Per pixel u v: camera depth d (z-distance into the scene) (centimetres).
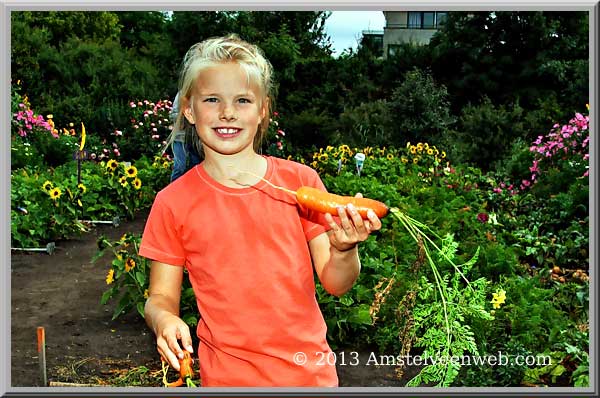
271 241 229
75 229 902
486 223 828
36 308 592
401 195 1112
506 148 1764
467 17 2462
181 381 224
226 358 226
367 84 2261
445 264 565
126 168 1070
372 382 443
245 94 233
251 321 224
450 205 918
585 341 464
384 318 500
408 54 2484
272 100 276
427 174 1360
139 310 525
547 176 1062
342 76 2238
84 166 1224
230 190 233
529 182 1191
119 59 2141
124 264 538
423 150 1633
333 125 1919
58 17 2844
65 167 1201
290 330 225
